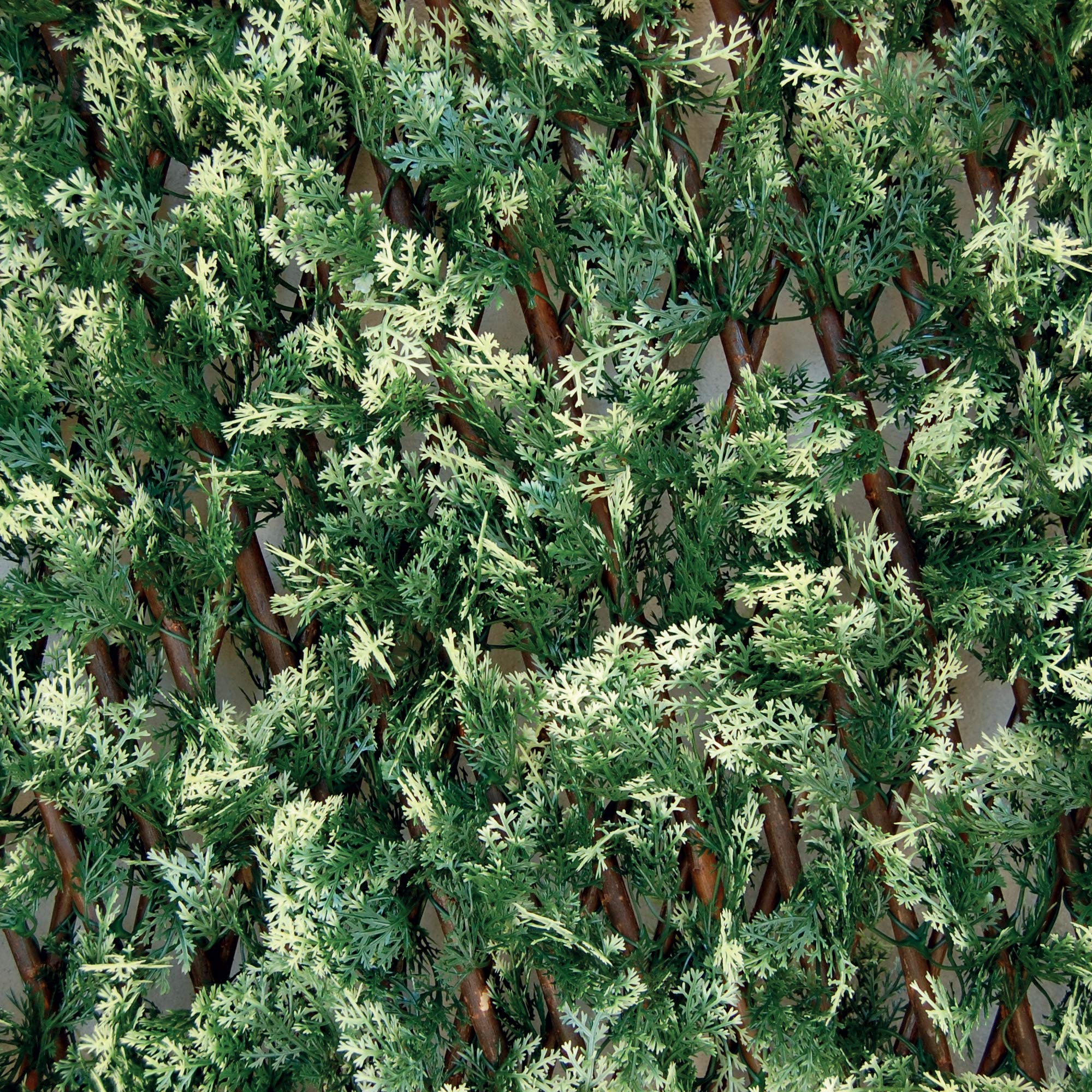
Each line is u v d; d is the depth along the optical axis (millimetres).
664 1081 661
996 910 672
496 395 676
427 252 670
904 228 672
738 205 676
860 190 664
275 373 676
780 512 667
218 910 675
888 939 678
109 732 700
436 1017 677
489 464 685
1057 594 659
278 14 693
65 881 692
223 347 679
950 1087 655
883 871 677
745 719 666
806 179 687
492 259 678
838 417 666
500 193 670
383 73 677
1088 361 673
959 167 713
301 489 693
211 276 683
